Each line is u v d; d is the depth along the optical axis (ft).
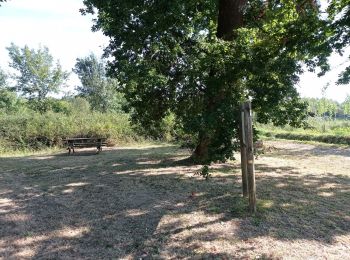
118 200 23.39
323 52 32.24
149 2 32.37
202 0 36.58
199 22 39.01
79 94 159.94
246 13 38.27
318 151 54.19
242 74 28.91
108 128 69.36
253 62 28.27
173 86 35.47
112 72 36.45
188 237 16.97
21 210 21.98
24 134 63.57
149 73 32.55
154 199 23.27
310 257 14.58
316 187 26.21
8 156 53.21
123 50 35.01
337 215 19.63
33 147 62.85
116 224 19.11
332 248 15.42
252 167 19.61
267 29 35.78
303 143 69.77
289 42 31.58
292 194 23.93
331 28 31.22
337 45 31.73
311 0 35.68
